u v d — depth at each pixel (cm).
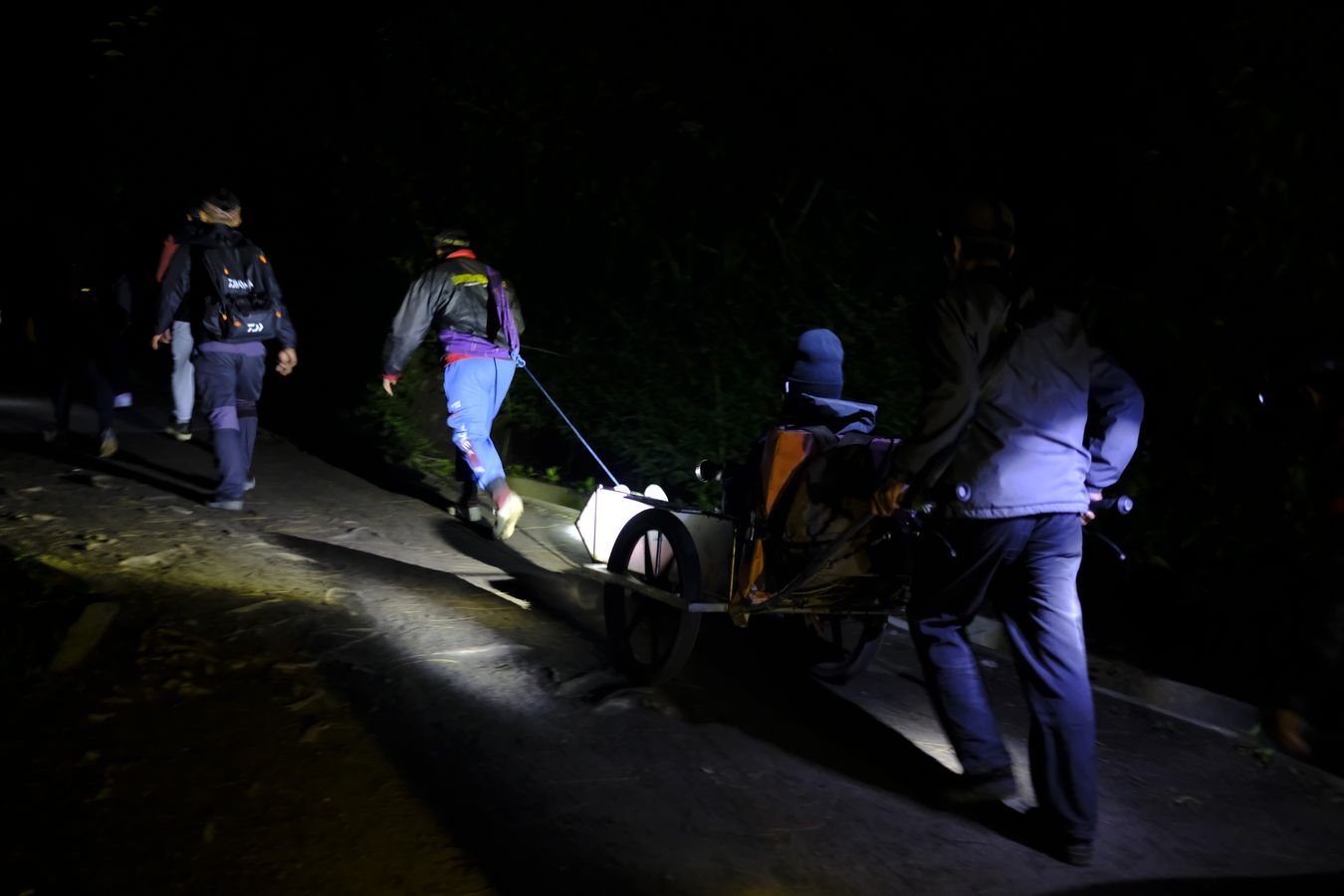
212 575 611
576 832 397
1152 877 401
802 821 421
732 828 411
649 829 405
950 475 404
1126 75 689
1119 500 435
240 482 791
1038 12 747
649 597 550
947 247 427
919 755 491
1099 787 477
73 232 929
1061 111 743
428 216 1059
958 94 798
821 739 500
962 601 423
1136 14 677
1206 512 628
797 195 835
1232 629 655
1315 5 585
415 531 800
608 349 906
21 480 816
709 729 496
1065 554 411
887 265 773
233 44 1241
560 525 866
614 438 922
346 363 1162
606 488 620
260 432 1133
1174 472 637
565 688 521
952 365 388
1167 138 640
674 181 882
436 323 769
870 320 770
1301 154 578
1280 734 352
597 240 914
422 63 1045
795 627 611
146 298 1387
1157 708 587
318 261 1226
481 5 970
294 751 427
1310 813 466
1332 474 368
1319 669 349
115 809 376
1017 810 444
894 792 452
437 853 373
